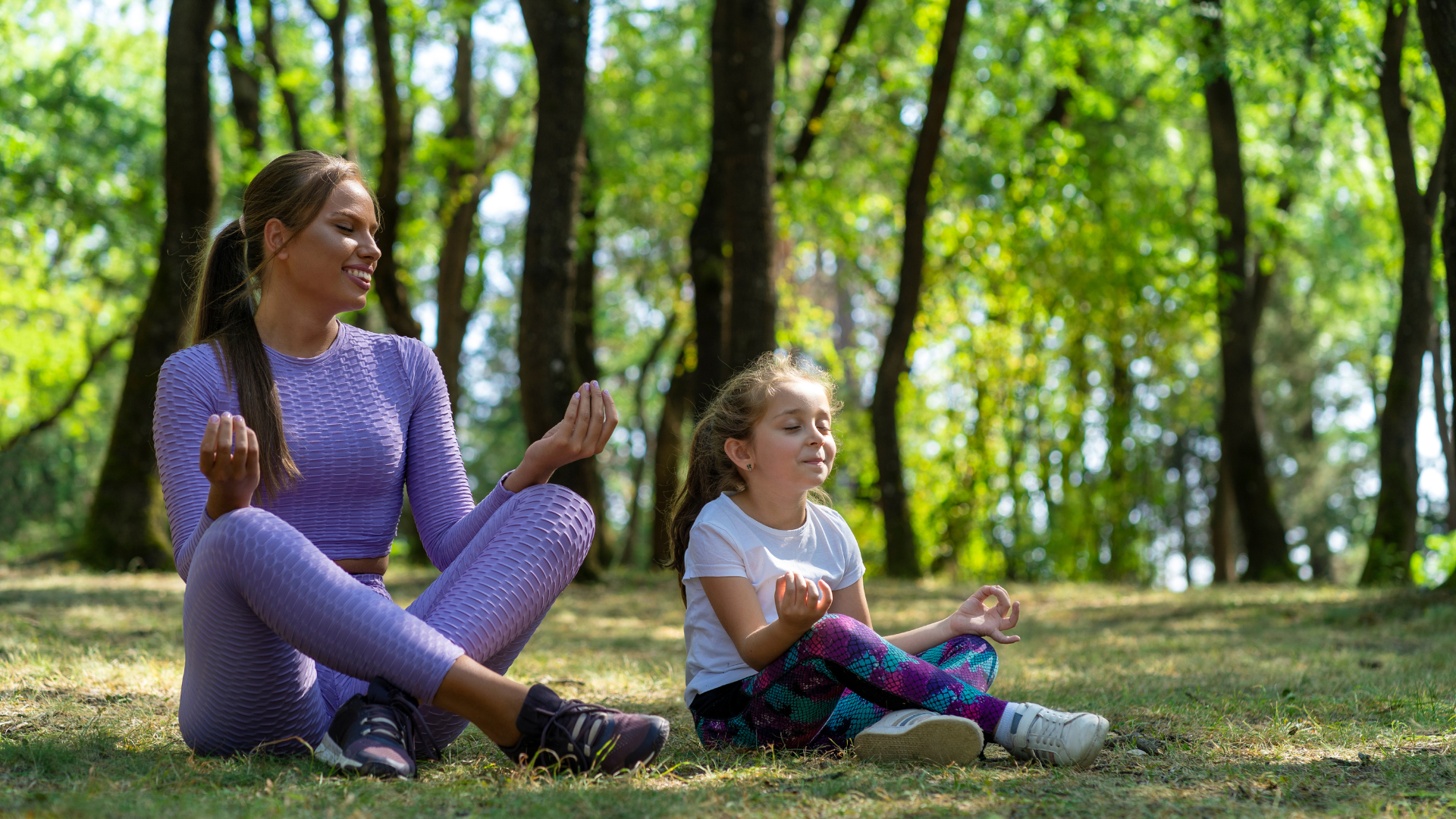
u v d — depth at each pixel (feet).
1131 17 34.68
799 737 8.14
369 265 8.15
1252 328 38.40
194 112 30.68
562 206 29.58
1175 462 75.61
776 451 8.42
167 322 30.96
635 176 47.75
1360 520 85.46
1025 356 43.24
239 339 7.79
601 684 12.55
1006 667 14.57
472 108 46.88
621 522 97.40
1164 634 19.38
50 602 20.38
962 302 44.55
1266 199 47.14
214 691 7.20
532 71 52.08
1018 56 43.88
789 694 7.93
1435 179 30.55
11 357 57.77
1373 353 71.15
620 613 23.39
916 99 46.14
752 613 8.26
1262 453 37.73
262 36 41.70
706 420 8.96
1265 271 50.21
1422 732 8.95
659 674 13.47
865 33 46.03
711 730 8.52
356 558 7.97
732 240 28.30
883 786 6.82
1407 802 6.44
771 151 28.43
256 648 7.04
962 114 46.62
